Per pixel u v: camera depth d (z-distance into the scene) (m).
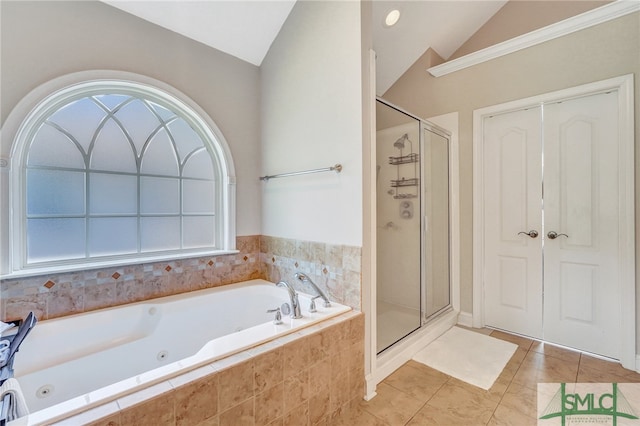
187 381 1.05
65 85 1.68
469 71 2.77
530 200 2.51
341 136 1.88
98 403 0.92
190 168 2.35
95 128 1.90
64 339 1.59
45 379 1.50
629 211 2.01
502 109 2.58
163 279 2.07
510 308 2.62
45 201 1.72
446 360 2.14
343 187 1.87
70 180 1.81
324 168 1.94
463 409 1.62
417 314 2.52
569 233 2.32
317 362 1.47
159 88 2.04
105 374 1.69
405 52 2.88
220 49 2.36
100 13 1.81
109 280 1.84
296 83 2.22
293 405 1.37
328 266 1.97
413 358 2.17
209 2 2.01
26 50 1.57
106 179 1.95
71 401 0.93
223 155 2.40
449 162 2.92
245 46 2.42
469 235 2.82
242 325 2.28
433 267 2.74
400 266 2.44
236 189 2.48
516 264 2.59
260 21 2.26
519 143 2.56
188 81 2.19
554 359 2.14
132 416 0.93
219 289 2.27
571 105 2.30
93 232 1.90
